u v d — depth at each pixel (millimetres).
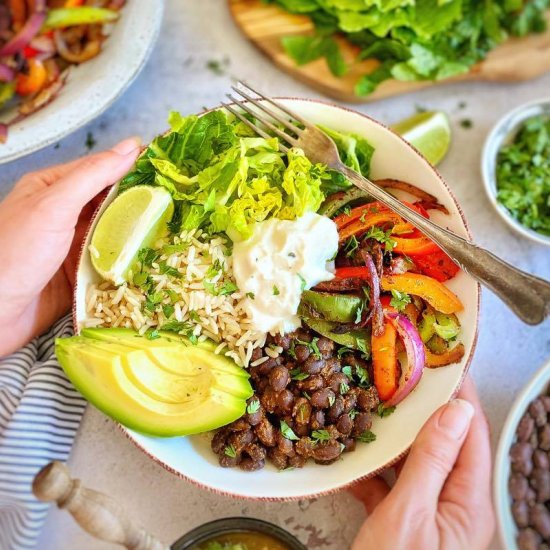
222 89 663
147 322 527
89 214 591
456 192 639
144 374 507
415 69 636
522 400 544
